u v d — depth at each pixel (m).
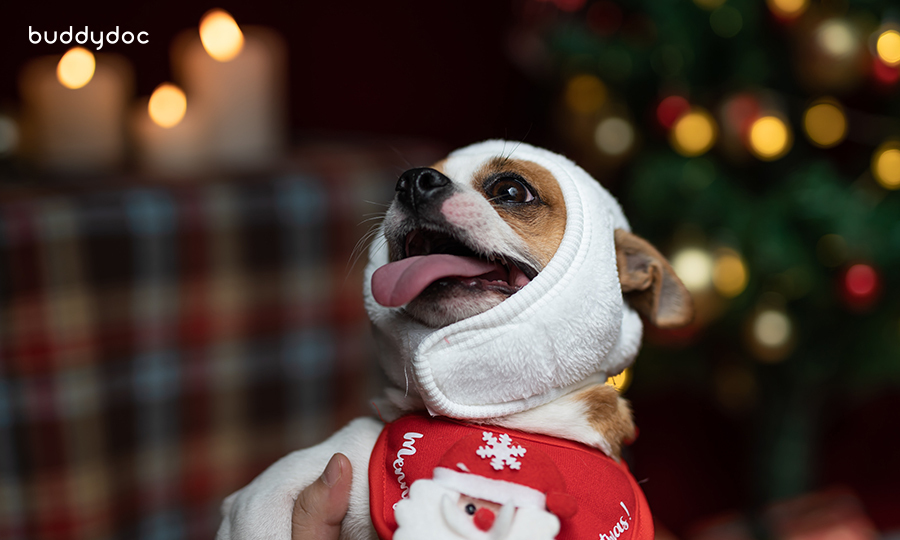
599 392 1.24
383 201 2.46
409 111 3.79
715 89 2.37
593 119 2.42
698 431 3.60
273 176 2.32
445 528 0.95
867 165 2.43
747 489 3.06
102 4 2.97
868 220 2.12
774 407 2.71
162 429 2.14
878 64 1.98
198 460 2.21
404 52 3.72
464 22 3.81
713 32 2.27
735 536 2.76
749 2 2.15
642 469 3.51
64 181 2.19
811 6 2.12
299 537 1.14
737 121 2.11
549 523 0.94
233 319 2.22
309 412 2.37
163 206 2.07
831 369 2.59
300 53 3.51
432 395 1.12
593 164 2.49
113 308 2.03
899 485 3.48
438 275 1.13
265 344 2.28
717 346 2.68
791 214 2.19
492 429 1.16
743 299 2.28
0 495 1.91
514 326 1.11
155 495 2.15
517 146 1.38
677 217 2.32
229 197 2.17
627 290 1.39
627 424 1.32
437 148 3.01
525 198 1.27
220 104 2.50
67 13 2.91
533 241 1.22
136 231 2.03
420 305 1.18
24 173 2.31
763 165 2.42
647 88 2.46
